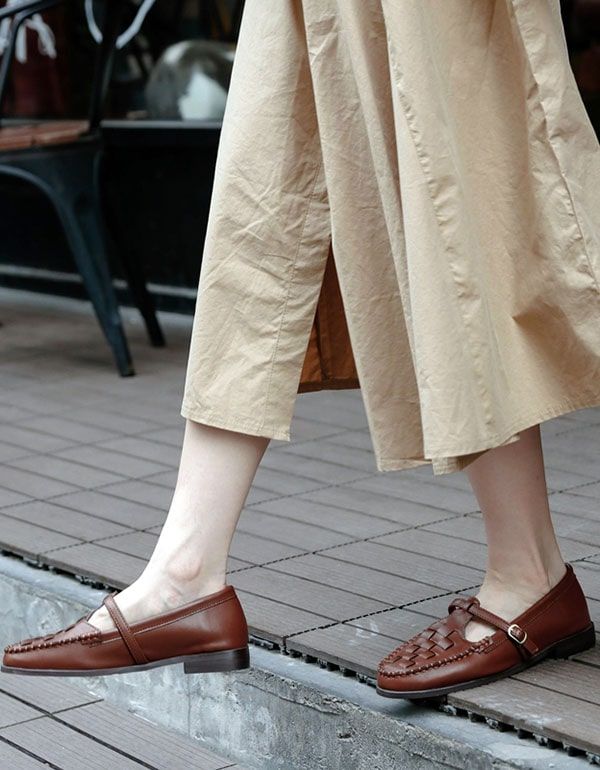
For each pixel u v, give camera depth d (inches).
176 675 162.4
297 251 136.7
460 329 122.8
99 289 322.7
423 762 132.6
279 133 135.6
